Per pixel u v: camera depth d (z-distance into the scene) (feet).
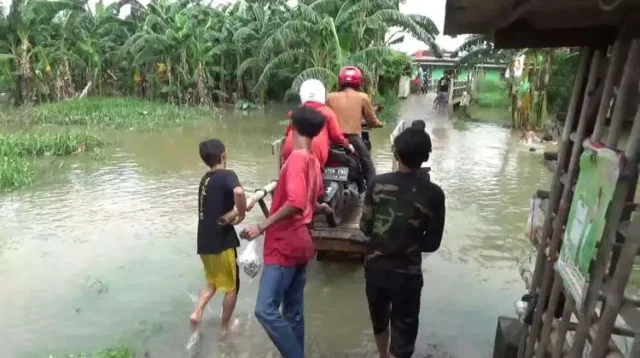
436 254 19.89
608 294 7.30
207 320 14.90
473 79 88.79
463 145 45.03
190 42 75.36
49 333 13.99
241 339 13.93
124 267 18.39
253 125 59.16
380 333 12.14
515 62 58.90
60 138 40.01
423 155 10.86
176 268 18.35
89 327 14.37
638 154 6.79
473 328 14.57
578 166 9.36
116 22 79.20
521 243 21.04
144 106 69.05
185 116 64.44
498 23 7.69
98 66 81.51
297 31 56.54
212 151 14.07
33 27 70.74
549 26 7.94
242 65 73.92
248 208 13.92
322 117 11.94
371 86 62.28
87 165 35.24
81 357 12.67
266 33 72.54
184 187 29.32
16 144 38.04
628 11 7.09
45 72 75.36
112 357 12.59
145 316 15.03
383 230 10.98
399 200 10.87
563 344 9.05
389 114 63.72
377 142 45.83
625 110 7.73
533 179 32.04
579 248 7.98
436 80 149.79
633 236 6.97
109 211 24.73
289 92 59.47
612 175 7.04
